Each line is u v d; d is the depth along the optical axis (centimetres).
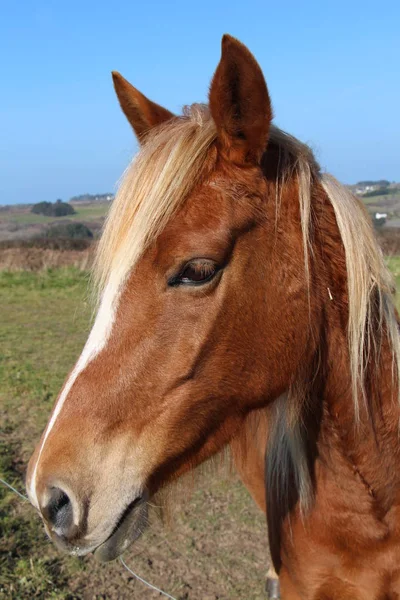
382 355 192
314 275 181
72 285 1446
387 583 196
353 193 195
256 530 399
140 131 209
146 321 165
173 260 162
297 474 203
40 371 719
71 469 161
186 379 168
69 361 775
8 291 1381
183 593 335
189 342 166
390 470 192
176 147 170
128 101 205
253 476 271
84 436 164
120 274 165
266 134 172
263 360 177
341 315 189
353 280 182
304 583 210
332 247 188
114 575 349
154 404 167
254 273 172
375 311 191
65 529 160
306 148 190
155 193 165
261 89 166
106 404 165
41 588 329
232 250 168
